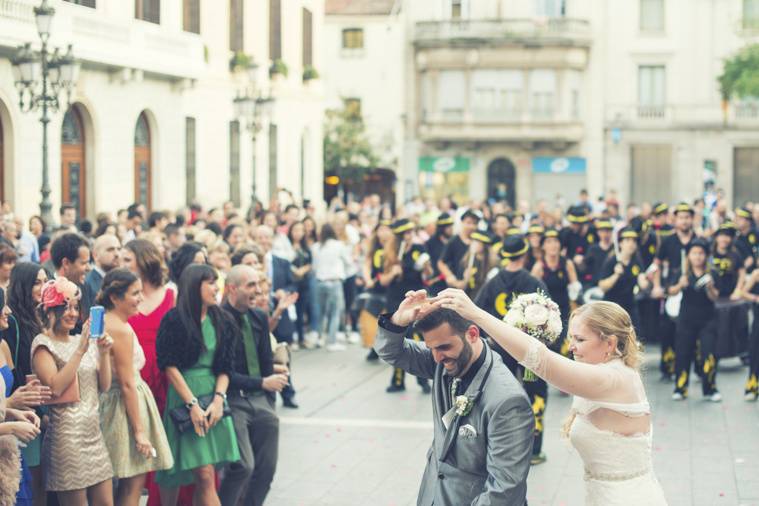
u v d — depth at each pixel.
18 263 9.26
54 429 8.81
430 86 62.75
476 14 62.25
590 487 6.84
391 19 62.28
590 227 21.59
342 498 11.48
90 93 29.03
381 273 19.38
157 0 32.59
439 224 19.89
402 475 12.39
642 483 6.79
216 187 37.22
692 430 14.61
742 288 17.42
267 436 10.05
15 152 26.34
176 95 33.88
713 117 61.81
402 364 7.16
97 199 29.67
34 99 24.78
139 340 9.95
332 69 63.03
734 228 17.62
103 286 9.19
